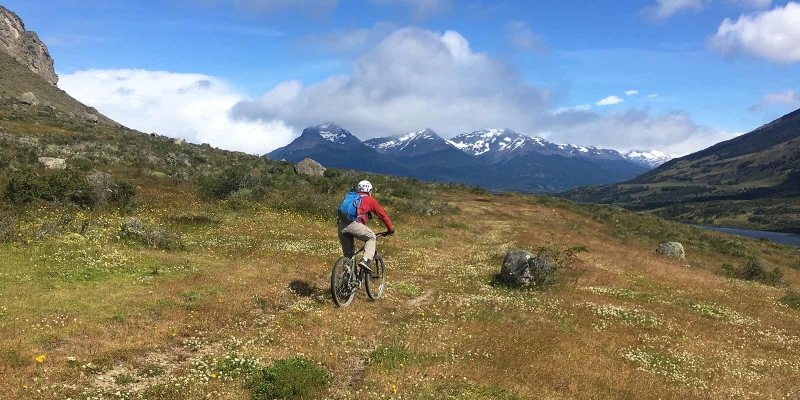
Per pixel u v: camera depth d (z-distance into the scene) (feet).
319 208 92.38
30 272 32.76
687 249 133.39
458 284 48.03
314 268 46.21
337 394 20.43
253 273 40.78
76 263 36.35
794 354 35.78
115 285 32.40
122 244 46.09
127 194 78.38
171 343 24.66
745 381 28.68
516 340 30.60
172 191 102.47
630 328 37.11
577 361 27.89
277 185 127.13
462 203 168.66
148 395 18.58
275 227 71.67
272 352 24.18
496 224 119.96
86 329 24.09
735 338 38.14
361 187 34.71
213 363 22.07
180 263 41.22
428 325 31.99
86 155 150.10
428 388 21.26
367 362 24.56
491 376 23.43
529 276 49.60
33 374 18.83
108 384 19.34
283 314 31.40
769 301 56.44
